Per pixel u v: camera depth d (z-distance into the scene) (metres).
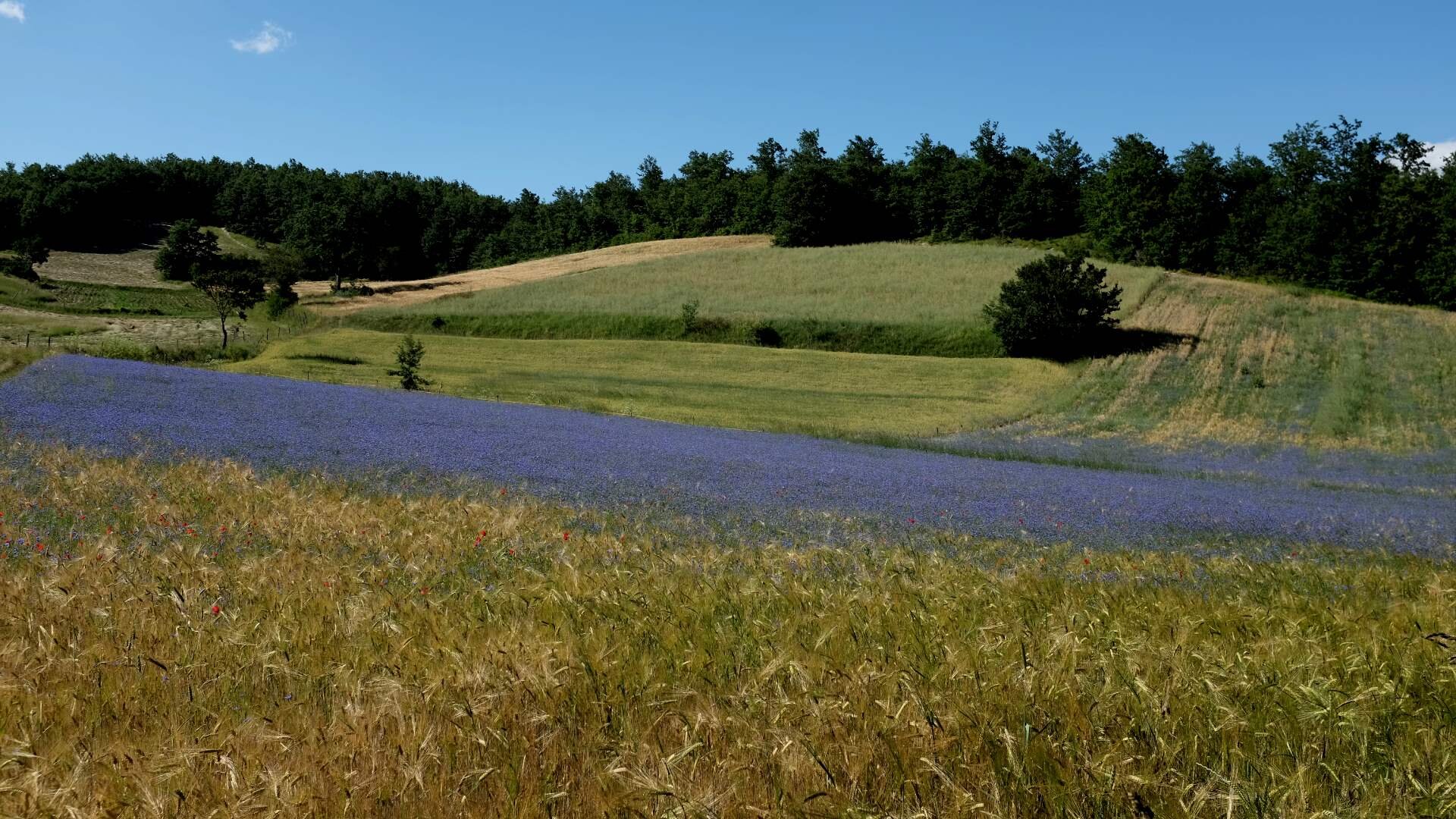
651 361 60.97
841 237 137.50
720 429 33.94
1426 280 87.75
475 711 3.95
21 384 24.38
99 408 20.69
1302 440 43.88
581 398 45.47
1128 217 111.19
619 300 83.19
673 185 187.88
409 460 16.91
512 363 59.03
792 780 3.47
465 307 82.56
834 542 11.59
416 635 5.16
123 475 12.72
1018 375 58.41
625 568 8.20
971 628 5.60
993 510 16.16
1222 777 3.48
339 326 80.06
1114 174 114.38
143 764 3.38
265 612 5.69
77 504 10.41
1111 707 4.19
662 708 4.21
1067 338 63.75
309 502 11.63
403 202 180.62
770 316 74.25
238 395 26.70
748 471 19.73
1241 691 4.46
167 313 89.94
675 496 15.23
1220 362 60.47
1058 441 40.97
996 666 4.74
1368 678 4.83
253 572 7.02
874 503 16.09
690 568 8.50
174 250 130.50
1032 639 5.34
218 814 3.10
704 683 4.52
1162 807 3.33
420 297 95.44
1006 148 154.50
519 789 3.38
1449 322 71.88
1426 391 54.03
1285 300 79.12
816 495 16.58
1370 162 104.25
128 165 182.38
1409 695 4.59
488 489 14.55
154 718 3.92
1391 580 9.24
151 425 18.53
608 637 5.18
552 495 14.53
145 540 8.48
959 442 37.97
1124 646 5.07
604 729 3.95
